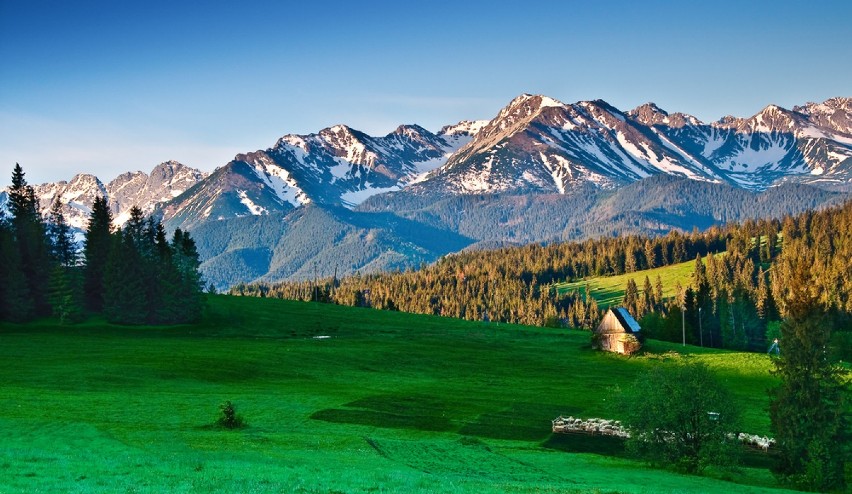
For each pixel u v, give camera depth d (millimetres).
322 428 68438
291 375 100812
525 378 111938
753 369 121000
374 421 73750
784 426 64562
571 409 88062
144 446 54656
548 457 64312
